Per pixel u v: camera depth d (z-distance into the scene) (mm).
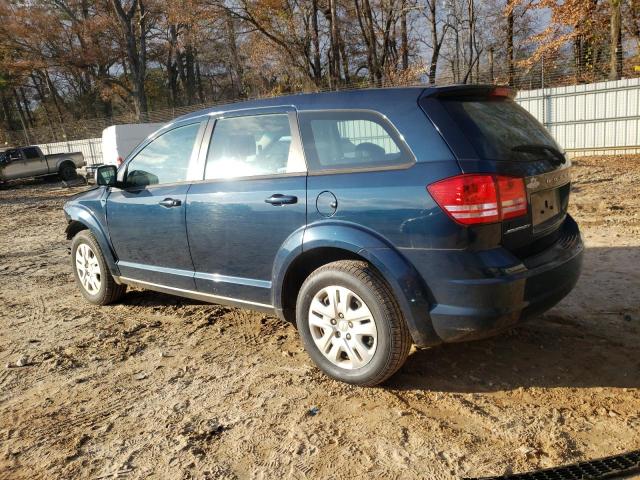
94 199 5094
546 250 3307
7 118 58531
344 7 29078
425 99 3141
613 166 14258
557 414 2977
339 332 3357
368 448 2777
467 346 3846
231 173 3938
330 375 3455
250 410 3213
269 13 27578
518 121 3461
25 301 5730
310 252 3428
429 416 3037
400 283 3035
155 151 4574
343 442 2844
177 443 2924
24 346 4434
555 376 3383
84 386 3658
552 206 3395
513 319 3016
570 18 20984
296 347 4062
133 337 4469
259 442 2893
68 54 43125
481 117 3203
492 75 21875
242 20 28719
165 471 2699
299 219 3432
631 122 17125
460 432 2869
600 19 21141
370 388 3369
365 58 32406
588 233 6855
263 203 3613
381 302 3111
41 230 11031
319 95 3594
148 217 4453
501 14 27641
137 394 3504
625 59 18703
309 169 3480
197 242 4102
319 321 3441
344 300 3293
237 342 4238
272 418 3113
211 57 42375
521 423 2916
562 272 3242
